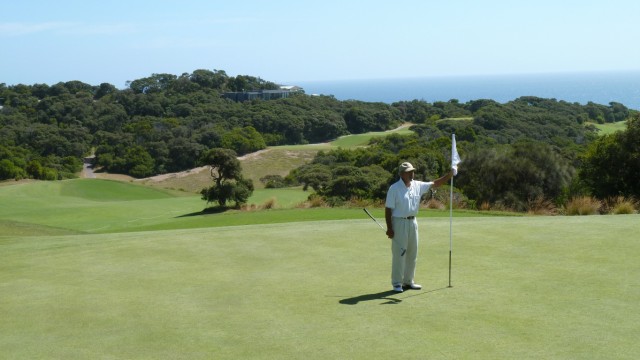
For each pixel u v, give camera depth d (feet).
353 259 33.22
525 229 39.91
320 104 421.18
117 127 370.94
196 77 499.10
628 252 32.12
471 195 108.17
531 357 17.93
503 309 22.89
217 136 330.54
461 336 19.99
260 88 537.24
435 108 422.82
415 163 156.25
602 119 333.42
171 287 28.04
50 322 23.18
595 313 22.03
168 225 89.30
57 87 425.28
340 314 22.91
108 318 23.45
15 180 266.16
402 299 24.79
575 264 29.96
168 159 315.99
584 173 98.27
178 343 20.33
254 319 22.66
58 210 136.46
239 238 40.78
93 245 40.47
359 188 156.04
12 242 47.55
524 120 305.94
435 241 36.99
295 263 32.58
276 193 179.11
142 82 473.26
